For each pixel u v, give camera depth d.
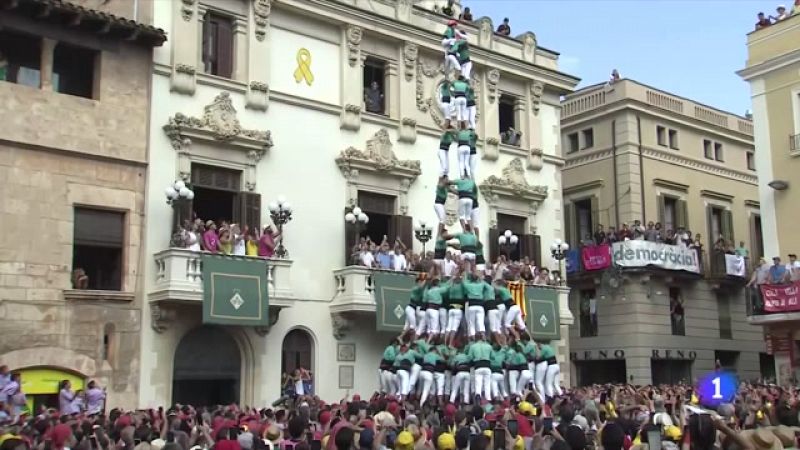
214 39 27.36
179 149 25.64
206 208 27.03
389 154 30.56
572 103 41.53
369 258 28.47
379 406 16.94
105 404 22.97
